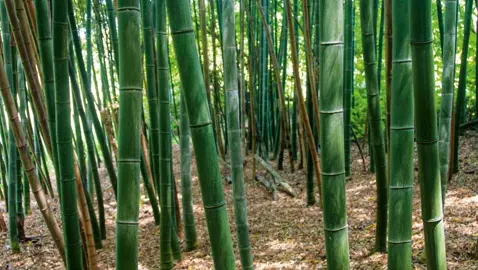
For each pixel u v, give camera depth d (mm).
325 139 1670
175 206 4398
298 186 5668
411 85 1803
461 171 5113
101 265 3811
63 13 2186
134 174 1607
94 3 5223
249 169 6770
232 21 2891
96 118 4379
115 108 5363
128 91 1568
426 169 1793
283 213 4711
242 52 6012
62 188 2420
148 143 4961
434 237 1852
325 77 1629
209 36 7730
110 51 5211
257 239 4000
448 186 4707
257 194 5594
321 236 3869
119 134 1606
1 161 5820
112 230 4895
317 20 5180
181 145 3914
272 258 3496
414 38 1689
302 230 4094
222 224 1718
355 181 5418
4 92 2596
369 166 5984
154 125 3883
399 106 1819
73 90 3928
